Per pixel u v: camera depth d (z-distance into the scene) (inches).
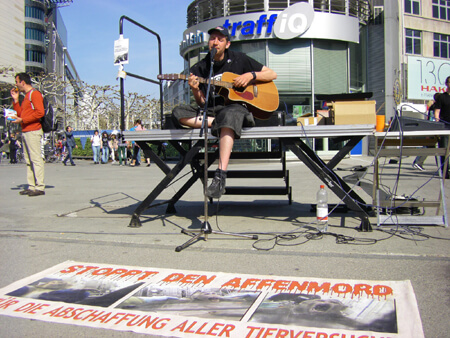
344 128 149.0
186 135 157.1
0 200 250.8
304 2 603.5
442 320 81.8
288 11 606.2
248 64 160.9
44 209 216.4
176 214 197.9
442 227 159.3
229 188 210.8
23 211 210.7
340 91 663.1
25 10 2504.9
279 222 174.6
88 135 1029.8
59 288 102.2
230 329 79.7
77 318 86.5
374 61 729.0
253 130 150.3
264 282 103.2
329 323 81.0
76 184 344.2
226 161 143.6
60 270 115.5
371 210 191.5
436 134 149.9
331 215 184.5
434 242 137.7
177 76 143.9
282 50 626.5
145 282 105.3
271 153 203.6
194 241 145.0
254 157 205.5
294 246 135.6
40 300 95.4
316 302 90.8
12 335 79.9
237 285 101.7
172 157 782.5
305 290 97.6
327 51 644.1
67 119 1437.0
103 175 441.1
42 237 154.3
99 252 133.6
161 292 98.6
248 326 80.7
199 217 189.3
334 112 153.3
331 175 161.3
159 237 151.7
